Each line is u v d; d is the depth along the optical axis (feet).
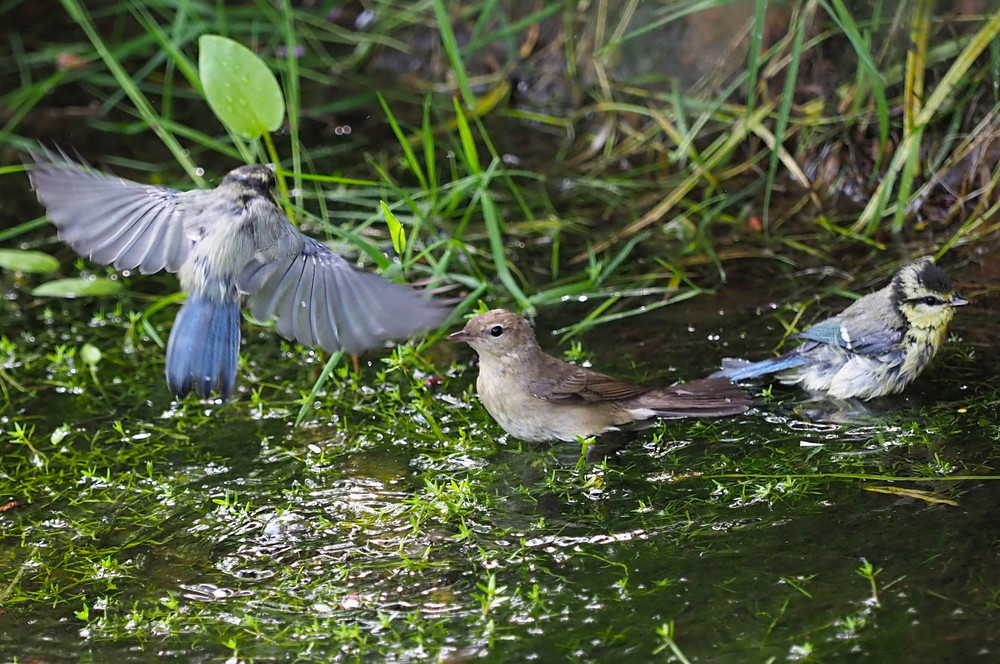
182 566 32.07
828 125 53.67
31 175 26.18
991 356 39.86
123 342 46.47
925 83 52.03
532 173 54.80
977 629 26.53
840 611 27.63
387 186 48.62
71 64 63.62
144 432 39.73
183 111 62.44
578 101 60.64
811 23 54.24
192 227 27.68
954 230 48.88
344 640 28.27
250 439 38.81
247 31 65.51
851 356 38.11
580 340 43.52
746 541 30.96
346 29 65.98
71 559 32.73
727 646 26.76
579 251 50.21
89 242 26.99
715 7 56.80
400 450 37.55
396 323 26.12
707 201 52.06
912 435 35.76
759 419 37.73
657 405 37.40
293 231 27.81
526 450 37.19
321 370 43.29
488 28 63.98
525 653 27.20
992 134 49.47
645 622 27.94
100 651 28.53
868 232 48.83
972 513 31.19
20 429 38.63
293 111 49.75
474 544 32.01
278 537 33.09
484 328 36.58
